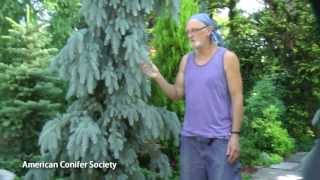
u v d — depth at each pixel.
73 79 3.13
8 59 5.07
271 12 7.61
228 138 2.74
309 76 7.34
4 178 2.16
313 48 7.18
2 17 6.01
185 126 2.85
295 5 7.25
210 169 2.78
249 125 6.41
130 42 3.10
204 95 2.74
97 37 3.19
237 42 7.71
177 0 3.38
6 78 4.57
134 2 3.12
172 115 3.44
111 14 3.17
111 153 3.30
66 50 3.12
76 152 3.10
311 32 7.12
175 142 3.44
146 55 3.11
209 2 7.80
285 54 7.54
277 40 7.55
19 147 4.59
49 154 3.44
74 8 6.20
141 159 3.71
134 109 3.21
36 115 4.54
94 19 3.13
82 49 3.09
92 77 3.10
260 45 7.66
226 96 2.75
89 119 3.22
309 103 7.47
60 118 3.38
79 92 3.16
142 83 3.27
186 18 4.66
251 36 7.70
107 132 3.28
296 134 7.36
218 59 2.73
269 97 6.87
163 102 4.33
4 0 6.09
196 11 4.79
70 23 6.14
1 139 4.61
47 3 6.35
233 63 2.72
